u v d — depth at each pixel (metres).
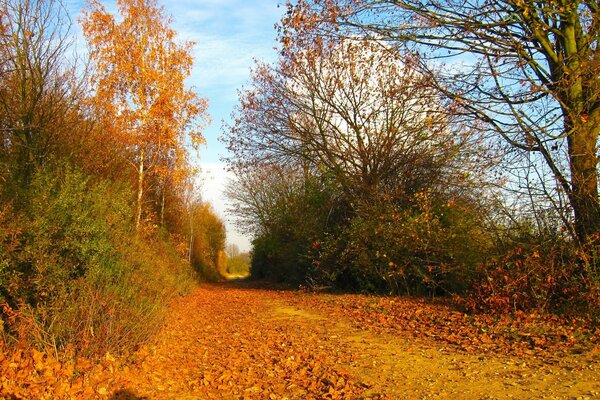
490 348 8.09
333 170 21.81
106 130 15.85
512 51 11.21
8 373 5.78
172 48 19.31
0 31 10.57
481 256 12.95
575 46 10.98
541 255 10.30
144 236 17.17
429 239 15.07
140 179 18.16
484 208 12.79
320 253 21.03
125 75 18.14
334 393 6.08
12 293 6.89
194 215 36.78
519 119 10.87
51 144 11.82
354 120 20.84
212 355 8.76
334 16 12.31
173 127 19.47
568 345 7.78
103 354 7.08
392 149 19.92
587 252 9.63
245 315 14.30
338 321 12.10
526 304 10.38
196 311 15.52
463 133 13.49
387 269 16.78
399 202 18.30
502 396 5.71
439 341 8.92
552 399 5.49
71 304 7.24
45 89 11.71
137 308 8.56
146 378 6.90
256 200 37.69
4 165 9.16
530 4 10.48
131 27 18.52
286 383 6.79
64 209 8.30
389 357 7.88
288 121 21.92
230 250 76.31
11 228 6.97
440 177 17.62
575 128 10.16
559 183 10.39
